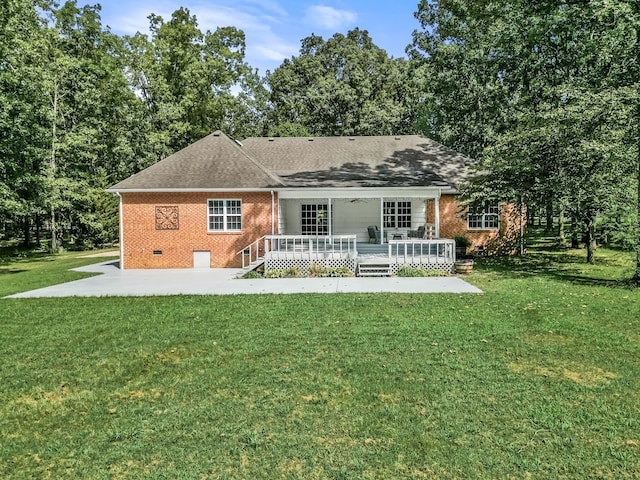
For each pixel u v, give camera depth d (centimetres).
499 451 405
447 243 1734
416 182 1991
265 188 1975
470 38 2641
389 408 494
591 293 1177
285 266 1778
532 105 2136
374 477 369
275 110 5028
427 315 943
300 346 731
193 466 389
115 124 3712
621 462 386
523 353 677
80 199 3294
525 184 1723
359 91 4375
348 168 2388
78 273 1872
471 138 2927
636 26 1339
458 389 545
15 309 1084
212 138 2309
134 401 532
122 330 866
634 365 621
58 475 382
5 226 3922
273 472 378
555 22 1808
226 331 838
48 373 633
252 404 513
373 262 1709
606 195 1488
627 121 1313
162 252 2052
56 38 3419
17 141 2367
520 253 2266
